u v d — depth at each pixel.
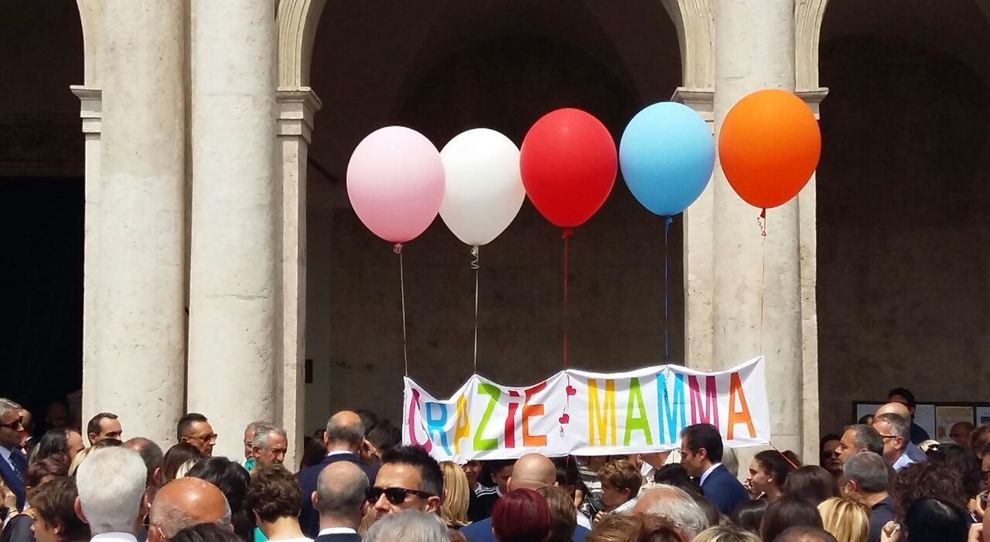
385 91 24.36
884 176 24.33
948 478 9.49
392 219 13.62
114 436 13.89
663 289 24.64
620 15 23.47
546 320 24.72
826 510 8.81
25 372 24.97
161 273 17.33
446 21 23.98
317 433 17.62
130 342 17.23
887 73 24.41
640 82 24.38
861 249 24.25
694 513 7.88
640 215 24.78
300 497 8.93
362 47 23.77
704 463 11.34
